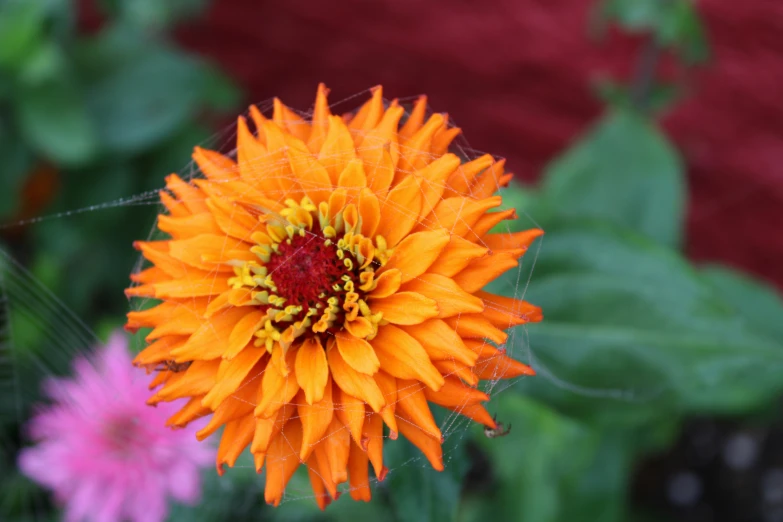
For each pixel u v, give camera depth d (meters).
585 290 0.35
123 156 0.46
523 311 0.29
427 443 0.29
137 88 0.45
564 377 0.35
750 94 0.53
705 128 0.55
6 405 0.43
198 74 0.45
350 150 0.29
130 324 0.29
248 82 0.60
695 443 0.48
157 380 0.29
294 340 0.29
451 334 0.28
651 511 0.47
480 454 0.44
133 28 0.46
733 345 0.34
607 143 0.40
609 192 0.40
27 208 0.48
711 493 0.47
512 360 0.29
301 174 0.29
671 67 0.54
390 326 0.28
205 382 0.28
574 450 0.39
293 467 0.29
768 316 0.40
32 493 0.42
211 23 0.60
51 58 0.42
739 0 0.51
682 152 0.55
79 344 0.42
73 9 0.52
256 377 0.29
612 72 0.55
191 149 0.47
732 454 0.48
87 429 0.37
